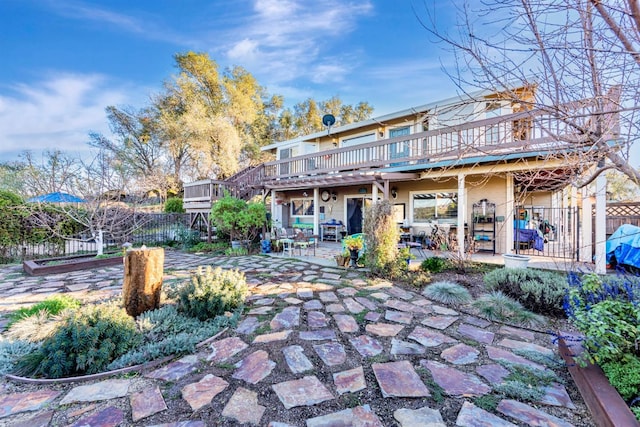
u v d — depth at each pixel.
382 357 2.92
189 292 3.94
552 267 6.46
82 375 2.63
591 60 2.04
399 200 11.29
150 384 2.49
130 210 9.74
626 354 2.12
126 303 3.86
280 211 14.98
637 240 5.51
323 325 3.72
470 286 5.46
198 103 21.94
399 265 6.36
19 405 2.22
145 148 22.41
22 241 9.24
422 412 2.09
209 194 12.20
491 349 3.08
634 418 1.74
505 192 8.74
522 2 2.10
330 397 2.28
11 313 4.21
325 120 13.14
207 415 2.08
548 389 2.36
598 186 5.48
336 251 10.12
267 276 6.43
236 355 2.96
